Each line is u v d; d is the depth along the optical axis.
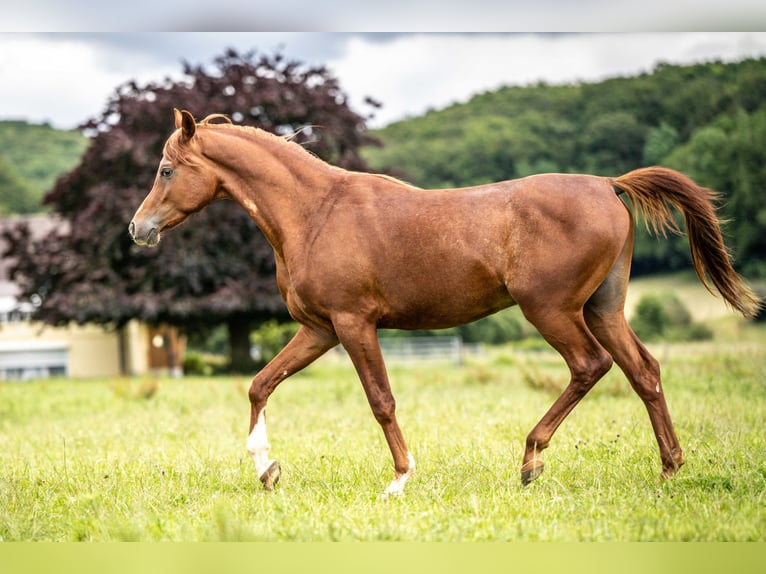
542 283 6.92
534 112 63.16
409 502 6.70
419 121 69.81
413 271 7.11
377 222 7.22
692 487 6.90
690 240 7.33
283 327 41.19
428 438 9.91
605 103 59.78
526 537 5.69
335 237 7.30
